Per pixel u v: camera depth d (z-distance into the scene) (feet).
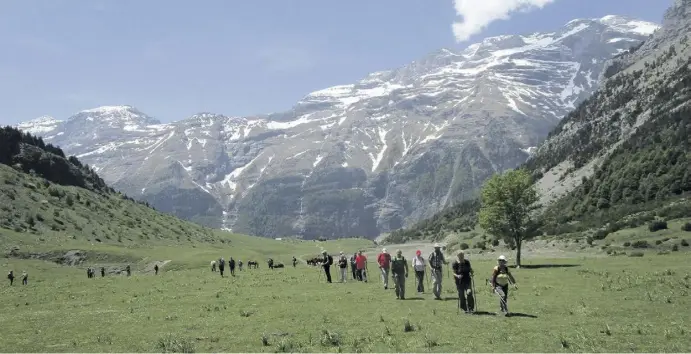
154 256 433.07
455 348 56.80
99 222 570.87
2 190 514.27
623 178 555.28
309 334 67.92
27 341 71.87
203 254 455.22
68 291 157.79
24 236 426.51
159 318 87.56
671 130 620.90
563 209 611.06
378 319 77.20
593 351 53.52
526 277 141.79
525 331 64.39
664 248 310.45
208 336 69.21
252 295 117.29
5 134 644.27
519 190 227.61
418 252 114.11
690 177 467.11
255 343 64.54
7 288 194.18
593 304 84.02
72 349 65.46
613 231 408.46
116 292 144.87
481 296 100.42
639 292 96.37
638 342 56.85
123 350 63.21
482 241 514.27
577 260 231.09
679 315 72.02
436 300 97.19
